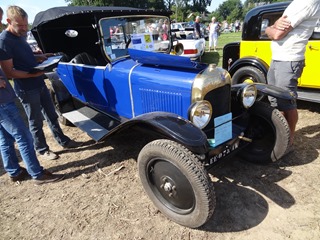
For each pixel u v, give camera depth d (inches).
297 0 104.3
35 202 105.5
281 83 116.6
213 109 97.5
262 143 117.7
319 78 163.5
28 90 118.3
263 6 182.7
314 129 148.4
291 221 87.8
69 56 182.7
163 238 84.7
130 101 121.1
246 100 107.5
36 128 128.6
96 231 89.2
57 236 88.4
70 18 131.9
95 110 152.7
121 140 150.1
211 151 92.0
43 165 131.0
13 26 107.8
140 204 100.4
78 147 147.6
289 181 106.8
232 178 111.0
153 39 141.5
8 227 93.5
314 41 159.2
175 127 82.2
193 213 82.0
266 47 182.9
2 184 119.1
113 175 119.4
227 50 218.5
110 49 125.5
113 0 1412.4
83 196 106.9
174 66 103.3
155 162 88.7
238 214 92.3
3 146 112.2
